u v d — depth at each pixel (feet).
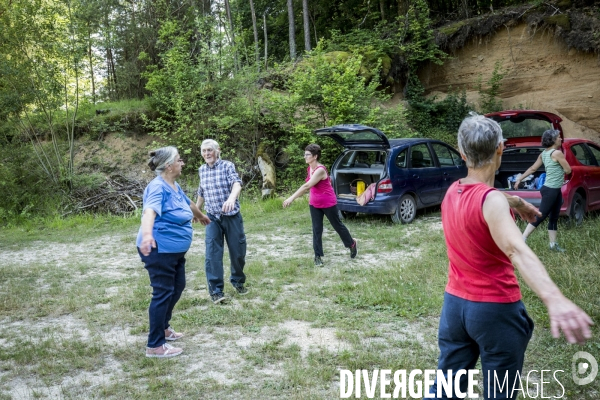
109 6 68.54
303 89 46.52
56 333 15.64
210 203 17.62
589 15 53.88
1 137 49.65
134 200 46.83
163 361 13.12
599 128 53.72
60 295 19.99
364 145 32.09
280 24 91.71
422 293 17.44
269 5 93.20
